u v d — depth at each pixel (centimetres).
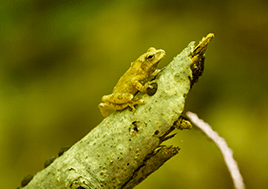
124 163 38
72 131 72
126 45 72
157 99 38
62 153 39
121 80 39
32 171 68
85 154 38
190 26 70
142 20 72
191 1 70
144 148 38
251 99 67
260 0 67
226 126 65
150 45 71
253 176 56
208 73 70
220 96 69
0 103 71
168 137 38
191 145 60
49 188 38
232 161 41
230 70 69
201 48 38
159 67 70
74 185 38
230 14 69
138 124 38
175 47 69
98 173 38
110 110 69
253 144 60
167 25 71
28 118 72
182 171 58
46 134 72
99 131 38
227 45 69
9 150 69
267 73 66
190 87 38
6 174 67
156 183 58
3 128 69
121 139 38
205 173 57
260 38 67
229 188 54
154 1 72
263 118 64
